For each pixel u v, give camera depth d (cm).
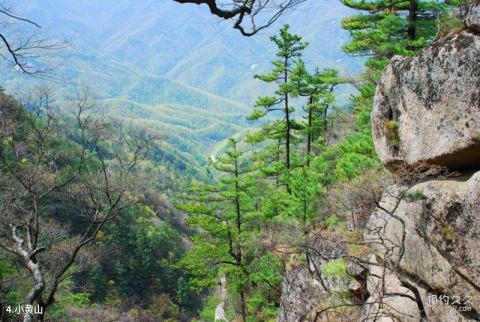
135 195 1334
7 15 527
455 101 560
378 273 803
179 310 5222
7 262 1378
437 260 574
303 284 1244
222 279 3406
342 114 2433
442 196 566
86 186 1328
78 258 1570
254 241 1938
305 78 2197
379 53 1500
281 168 2209
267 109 2345
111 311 2673
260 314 1967
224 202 2173
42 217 1781
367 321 749
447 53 573
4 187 1177
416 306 641
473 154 550
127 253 5141
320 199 1412
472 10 537
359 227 1063
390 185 754
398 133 699
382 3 1435
